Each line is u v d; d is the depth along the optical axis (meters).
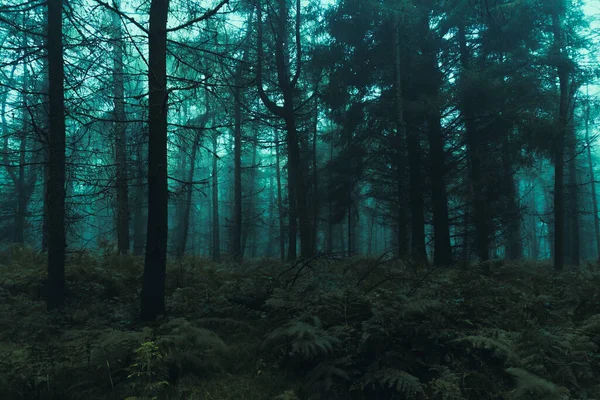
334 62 14.13
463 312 4.87
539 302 5.38
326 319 4.88
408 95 13.86
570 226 22.41
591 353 4.04
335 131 16.33
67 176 7.06
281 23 12.91
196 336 4.51
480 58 13.55
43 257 10.78
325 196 15.31
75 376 4.18
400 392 3.78
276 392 3.98
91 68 6.86
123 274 8.76
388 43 13.75
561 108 12.81
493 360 4.21
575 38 12.78
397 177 14.21
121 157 7.14
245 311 6.49
